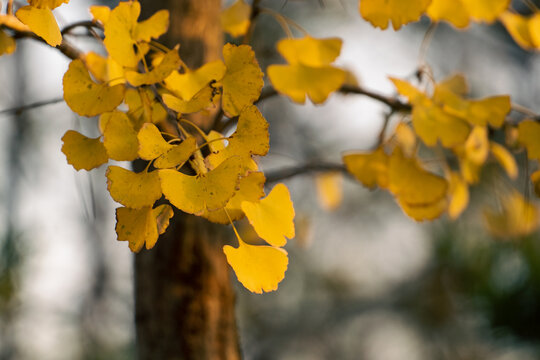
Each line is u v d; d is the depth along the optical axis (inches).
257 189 56.9
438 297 210.4
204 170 56.1
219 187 55.1
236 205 57.0
